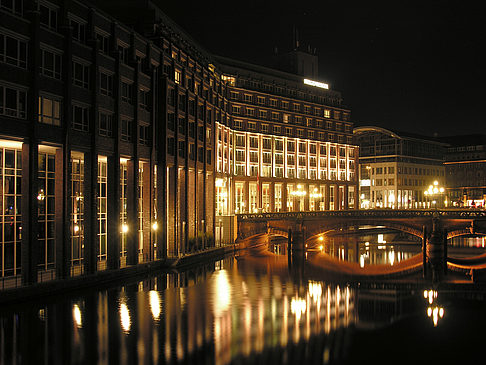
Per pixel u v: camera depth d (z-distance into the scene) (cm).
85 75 5003
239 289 5484
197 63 8581
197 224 7800
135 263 5794
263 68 12606
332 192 14050
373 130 16450
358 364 3244
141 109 6062
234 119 11375
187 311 4384
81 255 5256
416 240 11769
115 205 5409
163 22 7738
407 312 4656
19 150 4453
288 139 12788
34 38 4228
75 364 3016
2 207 4250
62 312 4000
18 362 3005
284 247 10550
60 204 4594
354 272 7025
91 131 5009
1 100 3988
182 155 7356
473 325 4225
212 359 3203
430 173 17388
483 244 11069
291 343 3609
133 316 4075
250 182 11675
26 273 4175
